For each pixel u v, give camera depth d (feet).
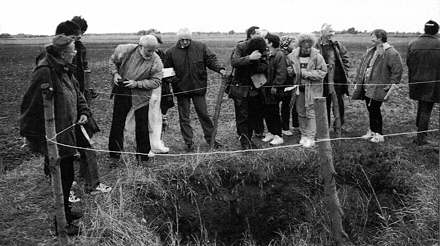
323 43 28.43
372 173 25.77
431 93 27.02
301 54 26.76
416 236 20.85
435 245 19.80
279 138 28.30
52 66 17.20
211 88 53.93
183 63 26.76
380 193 25.38
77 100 19.45
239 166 25.82
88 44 153.89
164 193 23.59
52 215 20.33
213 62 27.09
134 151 28.07
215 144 28.17
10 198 22.07
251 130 27.78
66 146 17.65
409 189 24.17
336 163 25.96
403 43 107.86
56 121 17.54
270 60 26.91
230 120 36.40
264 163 25.98
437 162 26.04
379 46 27.30
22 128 17.44
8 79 65.16
